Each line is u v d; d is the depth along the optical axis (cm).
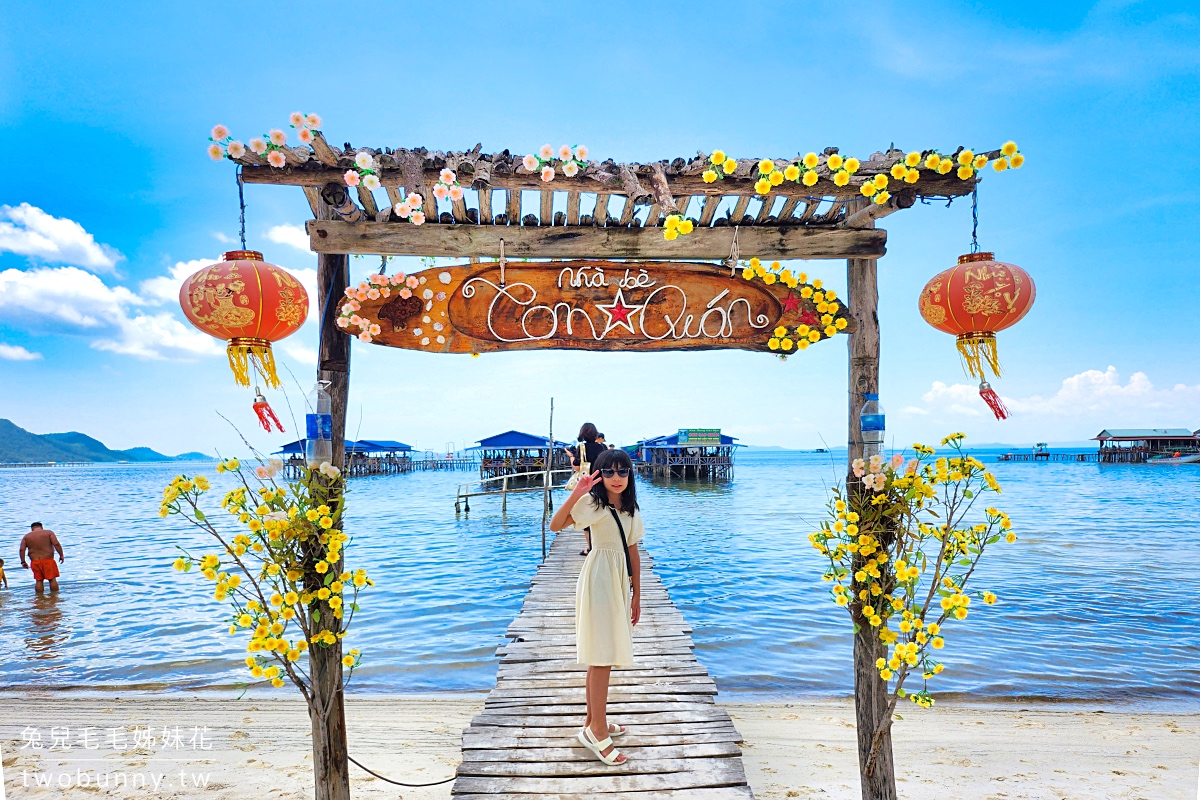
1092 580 1145
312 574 282
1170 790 432
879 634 312
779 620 905
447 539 1838
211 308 259
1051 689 640
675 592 1094
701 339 338
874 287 333
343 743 292
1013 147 285
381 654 761
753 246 330
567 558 1008
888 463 304
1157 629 841
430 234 315
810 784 441
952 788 436
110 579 1245
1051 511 2427
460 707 596
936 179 308
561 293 334
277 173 284
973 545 292
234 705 601
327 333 311
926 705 298
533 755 345
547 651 530
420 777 455
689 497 3359
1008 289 280
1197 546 1537
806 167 299
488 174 287
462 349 328
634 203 314
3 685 666
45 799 420
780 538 1792
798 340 339
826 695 632
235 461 268
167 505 253
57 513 2839
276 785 438
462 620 918
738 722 558
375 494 3741
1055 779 449
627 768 330
